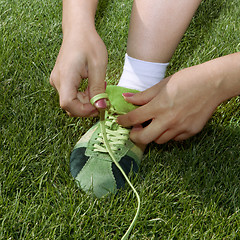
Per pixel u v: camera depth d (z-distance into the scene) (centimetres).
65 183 110
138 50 123
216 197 110
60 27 163
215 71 101
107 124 119
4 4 172
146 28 121
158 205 105
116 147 114
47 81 139
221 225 101
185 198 108
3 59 143
